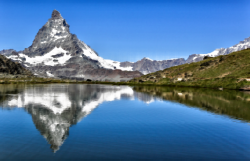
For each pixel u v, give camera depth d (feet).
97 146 78.02
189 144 81.25
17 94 276.62
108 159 67.05
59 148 75.61
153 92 328.29
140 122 116.47
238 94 273.95
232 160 67.41
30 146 77.87
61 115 135.85
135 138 87.76
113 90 391.65
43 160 66.13
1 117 127.75
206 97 238.07
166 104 186.70
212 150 75.31
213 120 121.19
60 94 290.56
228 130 100.63
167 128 103.86
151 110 155.94
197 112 146.10
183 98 230.48
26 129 100.68
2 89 377.91
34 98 231.30
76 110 155.74
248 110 153.48
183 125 109.91
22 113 140.97
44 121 118.11
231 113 141.59
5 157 68.13
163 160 66.64
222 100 209.56
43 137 88.28
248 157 69.77
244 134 94.32
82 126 107.14
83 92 335.06
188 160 67.00
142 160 66.69
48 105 179.83
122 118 127.24
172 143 82.07
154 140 85.30
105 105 183.73
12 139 85.30
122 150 74.28
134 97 249.75
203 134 94.02
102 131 97.50
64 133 93.71
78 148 76.02
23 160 66.08
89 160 66.33
